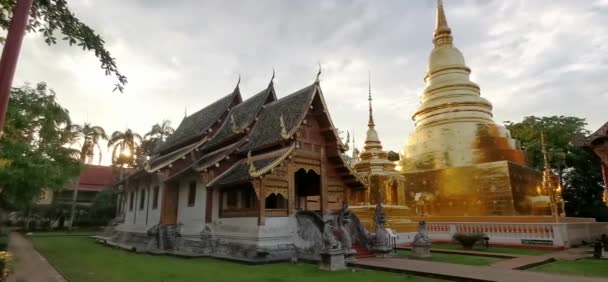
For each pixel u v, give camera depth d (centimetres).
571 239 2352
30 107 1922
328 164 2103
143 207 2748
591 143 1688
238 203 2116
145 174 2527
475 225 2592
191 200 2278
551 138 4138
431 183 3212
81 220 4984
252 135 2259
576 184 4184
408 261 1673
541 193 3047
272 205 2289
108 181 6097
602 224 2962
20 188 1962
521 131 4378
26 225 4666
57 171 2122
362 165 3034
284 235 1814
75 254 2070
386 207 2678
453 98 3441
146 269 1488
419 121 3656
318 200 2480
